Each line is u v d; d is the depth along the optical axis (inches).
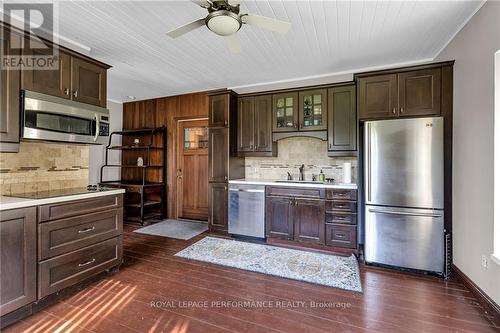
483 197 82.4
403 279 98.7
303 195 133.0
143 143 213.2
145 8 87.5
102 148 206.4
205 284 94.5
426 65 106.7
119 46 116.3
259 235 143.5
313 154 156.1
